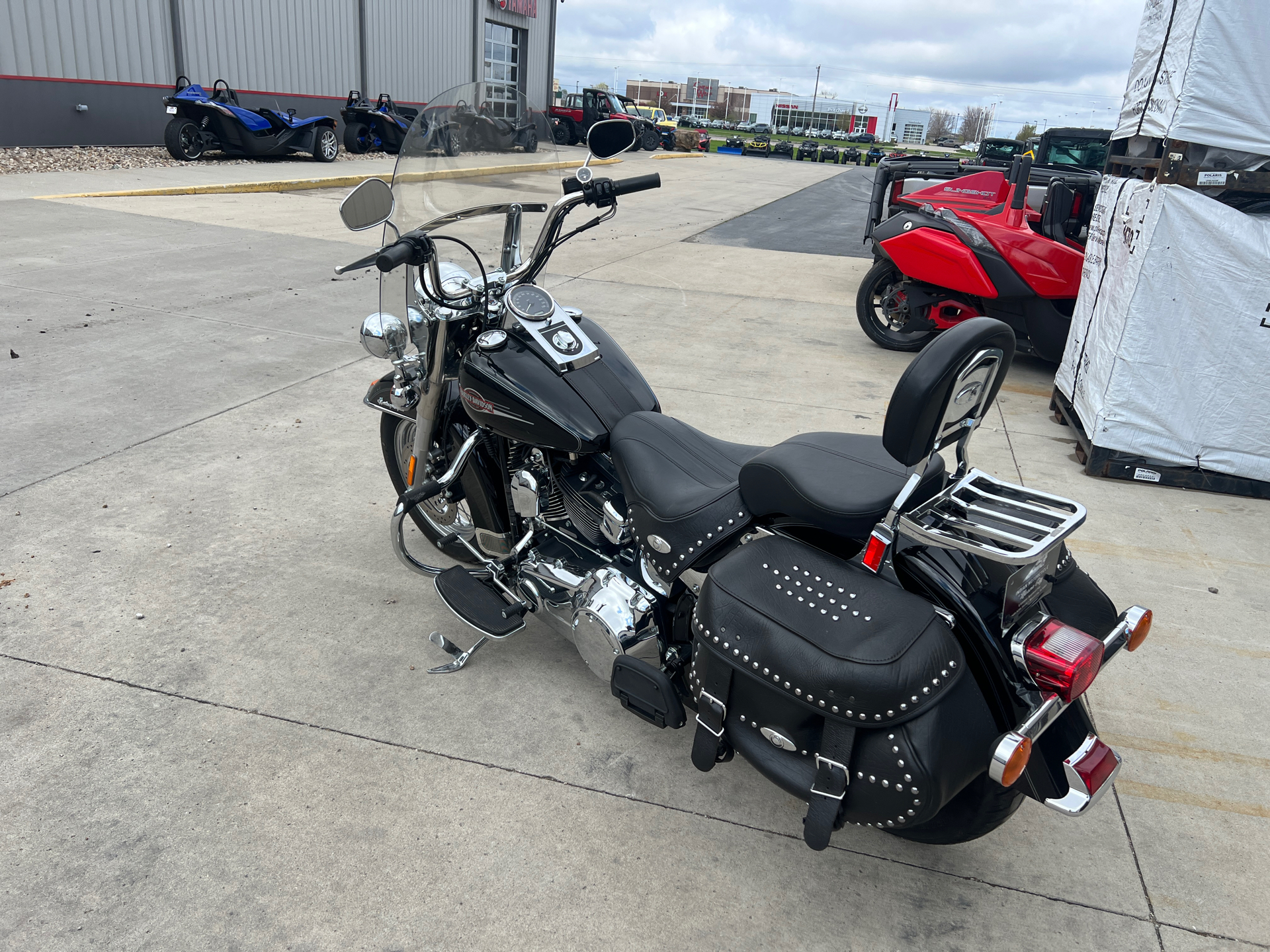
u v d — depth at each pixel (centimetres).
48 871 187
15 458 380
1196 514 389
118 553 313
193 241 879
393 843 200
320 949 174
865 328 639
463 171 268
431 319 254
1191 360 398
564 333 244
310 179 1405
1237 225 374
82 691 243
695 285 830
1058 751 170
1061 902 196
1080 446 459
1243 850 211
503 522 272
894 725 162
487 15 2748
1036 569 169
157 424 425
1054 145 1042
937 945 184
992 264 574
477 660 271
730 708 189
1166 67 403
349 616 287
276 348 551
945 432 166
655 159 2920
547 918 184
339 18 2097
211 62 1775
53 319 585
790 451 197
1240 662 282
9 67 1415
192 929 176
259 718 238
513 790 219
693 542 207
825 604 173
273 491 366
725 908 190
